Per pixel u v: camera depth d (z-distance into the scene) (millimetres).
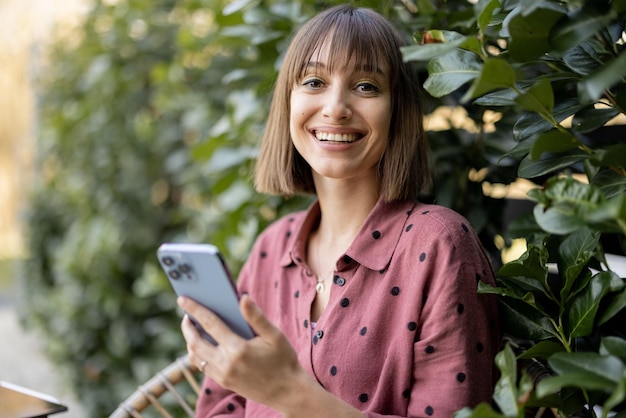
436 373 1095
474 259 1135
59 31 3680
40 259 3771
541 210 848
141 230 3174
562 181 831
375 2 1488
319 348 1174
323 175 1238
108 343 3020
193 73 2738
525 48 919
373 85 1210
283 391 973
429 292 1125
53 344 3273
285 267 1341
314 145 1244
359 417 1005
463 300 1104
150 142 3168
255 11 1672
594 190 812
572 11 888
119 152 3254
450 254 1120
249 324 946
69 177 3492
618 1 851
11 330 4508
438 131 1579
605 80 803
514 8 989
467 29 1339
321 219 1352
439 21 1464
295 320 1270
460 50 1032
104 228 3143
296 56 1237
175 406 2215
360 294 1187
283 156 1362
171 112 3088
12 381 3572
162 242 3199
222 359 967
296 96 1244
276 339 947
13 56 5020
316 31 1222
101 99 3289
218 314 988
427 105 1532
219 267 939
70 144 3438
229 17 1777
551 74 1035
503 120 1436
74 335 3061
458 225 1158
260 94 1804
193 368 1449
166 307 2807
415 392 1111
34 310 3852
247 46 1940
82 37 3432
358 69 1200
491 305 1144
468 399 1068
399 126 1250
